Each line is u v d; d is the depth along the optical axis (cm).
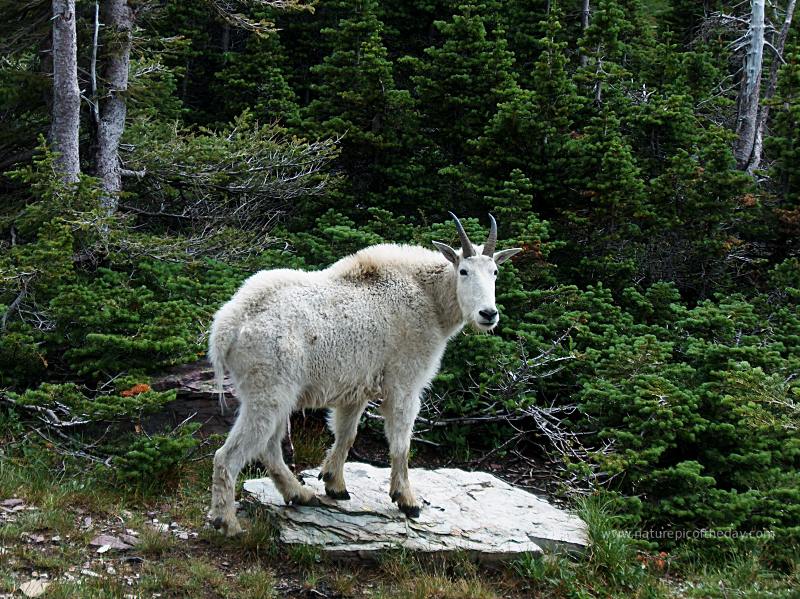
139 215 1282
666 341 1011
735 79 2180
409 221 1331
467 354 948
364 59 1380
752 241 1356
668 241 1288
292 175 1309
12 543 614
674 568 721
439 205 1305
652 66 1738
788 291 1114
